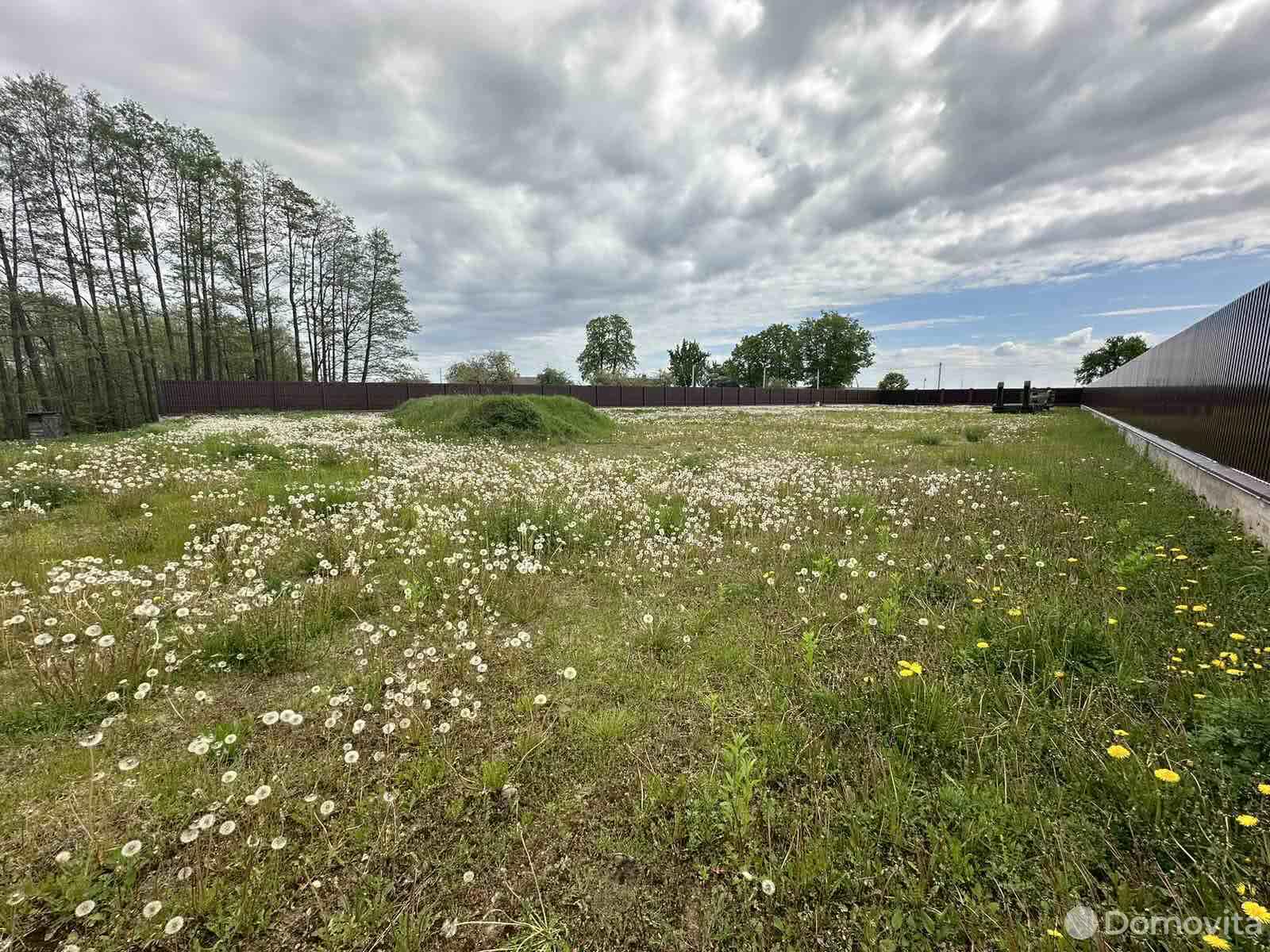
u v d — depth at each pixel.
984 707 2.70
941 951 1.60
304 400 31.50
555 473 9.49
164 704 2.87
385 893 1.83
